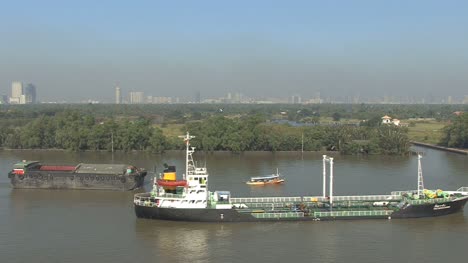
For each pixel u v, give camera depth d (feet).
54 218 381.60
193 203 358.23
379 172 596.70
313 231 341.21
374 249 308.60
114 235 336.90
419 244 317.22
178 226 352.90
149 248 311.47
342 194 465.06
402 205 367.66
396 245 315.17
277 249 308.19
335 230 343.46
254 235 333.62
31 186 503.20
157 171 607.78
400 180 538.47
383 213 365.20
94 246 315.78
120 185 494.18
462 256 297.94
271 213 356.79
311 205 382.63
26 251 307.17
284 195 460.96
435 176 567.18
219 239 326.24
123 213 396.16
